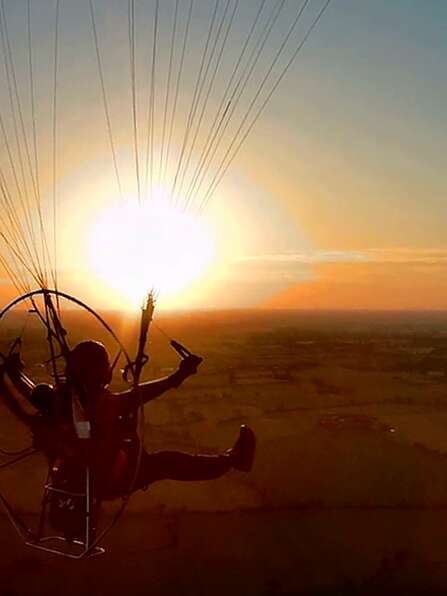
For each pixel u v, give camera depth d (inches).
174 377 367.6
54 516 355.3
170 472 369.4
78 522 352.8
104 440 352.5
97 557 738.2
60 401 358.0
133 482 346.3
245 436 378.0
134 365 352.2
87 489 346.0
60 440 356.5
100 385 357.7
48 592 699.4
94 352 359.3
